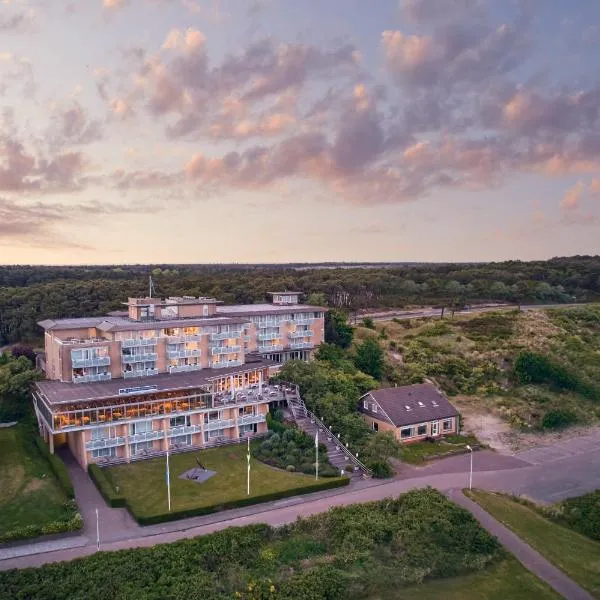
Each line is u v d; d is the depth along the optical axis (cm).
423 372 11419
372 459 7531
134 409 7900
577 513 6638
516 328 14050
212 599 4809
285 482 7088
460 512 6350
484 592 5250
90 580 4938
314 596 4959
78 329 9575
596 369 11994
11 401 9069
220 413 8575
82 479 7188
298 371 9625
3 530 5803
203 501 6512
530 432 9462
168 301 10681
